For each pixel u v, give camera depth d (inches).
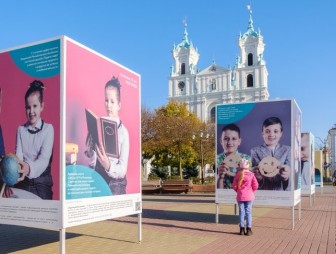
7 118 268.7
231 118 443.2
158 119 1552.7
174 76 3417.8
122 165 311.6
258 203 420.8
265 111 427.8
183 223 449.4
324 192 1079.0
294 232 383.6
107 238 352.8
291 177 409.4
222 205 668.7
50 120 248.1
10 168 264.7
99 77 285.7
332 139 2377.0
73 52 256.7
